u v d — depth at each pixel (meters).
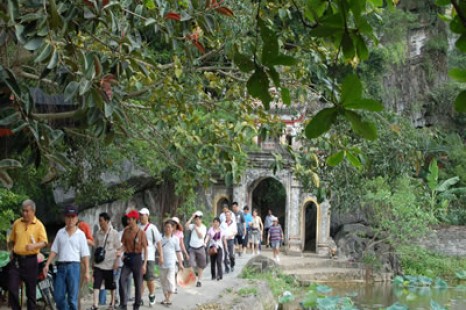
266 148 30.34
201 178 11.01
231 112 10.92
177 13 7.36
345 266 29.02
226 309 14.59
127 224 12.98
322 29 2.21
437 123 40.09
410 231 29.33
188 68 10.49
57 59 6.20
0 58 8.45
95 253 12.62
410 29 40.44
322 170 13.12
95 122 6.52
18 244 10.82
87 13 6.01
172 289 14.05
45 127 6.36
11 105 6.12
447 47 40.41
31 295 10.91
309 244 34.44
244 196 30.08
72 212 11.18
